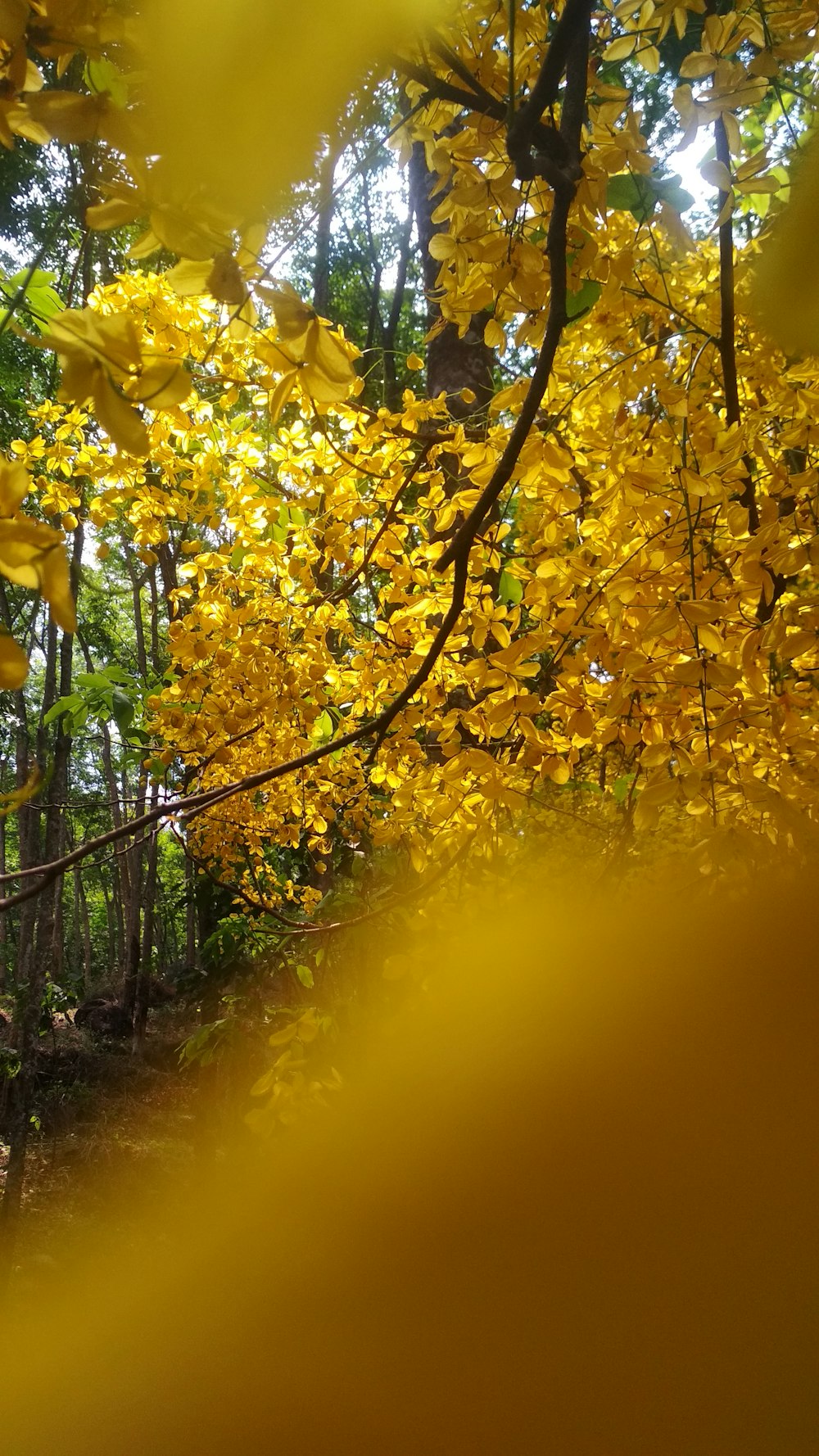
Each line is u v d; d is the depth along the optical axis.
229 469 2.24
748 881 1.33
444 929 1.80
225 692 2.27
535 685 2.02
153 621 4.11
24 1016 4.97
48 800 5.02
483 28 1.32
